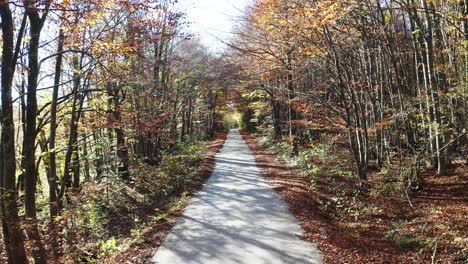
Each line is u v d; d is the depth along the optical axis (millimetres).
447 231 10086
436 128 12883
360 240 10273
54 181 10609
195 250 9203
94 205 14977
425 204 12930
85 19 9461
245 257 8625
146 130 19094
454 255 8656
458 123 15648
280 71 22062
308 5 13711
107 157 18141
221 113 71125
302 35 15781
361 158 15805
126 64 15078
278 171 21828
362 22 16094
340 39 16125
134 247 9797
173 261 8562
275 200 14328
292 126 28047
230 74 30266
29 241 7777
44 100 16656
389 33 17938
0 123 8016
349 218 12742
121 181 19000
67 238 9344
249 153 32906
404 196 14094
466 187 13680
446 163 16469
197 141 44000
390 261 8570
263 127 46219
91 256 9828
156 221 12492
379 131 20938
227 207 13508
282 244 9461
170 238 10242
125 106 18719
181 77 31141
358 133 15898
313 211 12992
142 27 11797
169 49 27250
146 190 19141
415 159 13234
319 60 18172
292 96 25125
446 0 15555
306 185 17047
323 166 19109
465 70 14828
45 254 8406
